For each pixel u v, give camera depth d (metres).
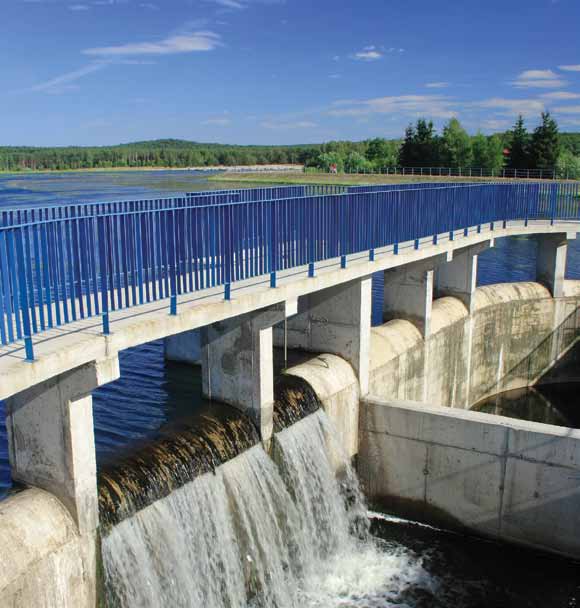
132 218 11.14
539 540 17.67
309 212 15.61
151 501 12.77
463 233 24.86
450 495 18.73
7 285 9.17
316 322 20.20
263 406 15.88
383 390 21.77
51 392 10.84
